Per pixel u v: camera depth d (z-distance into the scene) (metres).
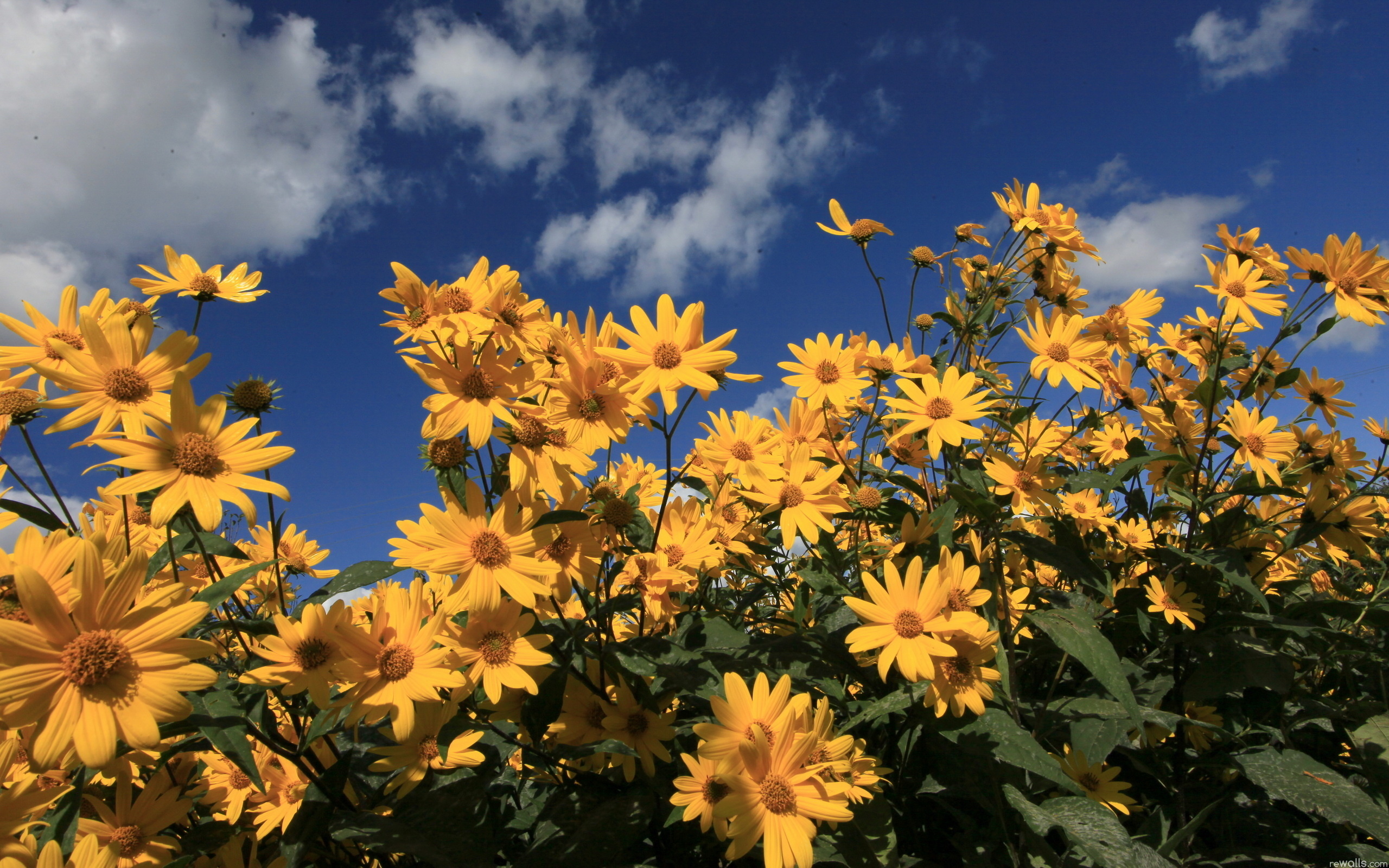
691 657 0.51
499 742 0.56
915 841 0.56
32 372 0.49
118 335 0.42
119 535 0.37
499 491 0.55
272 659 0.45
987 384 0.74
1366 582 0.97
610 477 0.71
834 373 0.72
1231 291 0.73
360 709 0.45
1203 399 0.73
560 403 0.51
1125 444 0.86
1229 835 0.65
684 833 0.51
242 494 0.40
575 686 0.55
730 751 0.43
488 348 0.49
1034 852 0.53
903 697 0.50
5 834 0.40
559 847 0.46
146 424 0.40
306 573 0.71
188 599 0.37
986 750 0.49
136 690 0.35
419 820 0.47
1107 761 0.71
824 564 0.64
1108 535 0.84
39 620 0.34
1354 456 0.80
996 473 0.68
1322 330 0.69
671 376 0.50
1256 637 0.68
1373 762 0.64
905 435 0.76
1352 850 0.60
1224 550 0.67
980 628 0.47
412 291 0.49
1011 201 0.77
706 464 0.75
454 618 0.53
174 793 0.51
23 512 0.46
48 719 0.33
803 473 0.63
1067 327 0.69
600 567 0.53
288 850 0.45
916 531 0.62
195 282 0.59
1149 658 0.72
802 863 0.40
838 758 0.45
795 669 0.55
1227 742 0.70
